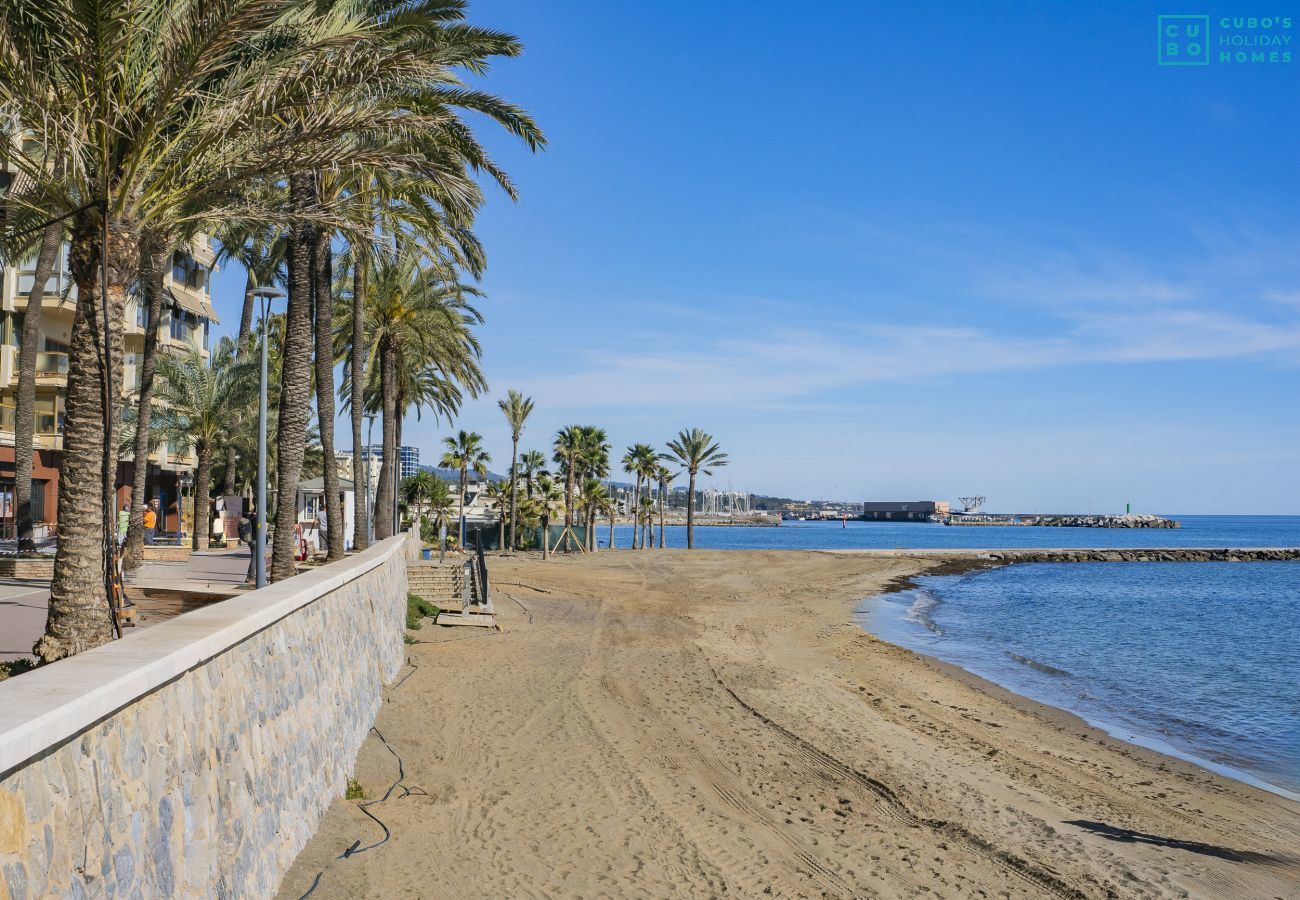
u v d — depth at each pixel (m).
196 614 6.00
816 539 183.62
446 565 33.09
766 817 10.59
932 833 10.64
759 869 8.88
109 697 3.76
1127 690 23.45
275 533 17.22
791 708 17.27
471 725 13.27
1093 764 15.13
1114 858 10.38
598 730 13.88
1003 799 12.39
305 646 7.93
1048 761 15.03
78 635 8.21
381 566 15.30
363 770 10.05
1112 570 84.81
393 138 11.51
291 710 7.20
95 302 8.52
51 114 8.23
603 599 36.84
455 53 15.74
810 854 9.49
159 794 4.37
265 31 9.70
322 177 19.11
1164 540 174.62
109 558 8.60
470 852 8.30
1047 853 10.32
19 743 3.04
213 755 5.21
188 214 10.31
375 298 30.75
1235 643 33.22
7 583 17.94
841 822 10.70
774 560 74.00
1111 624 39.09
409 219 20.00
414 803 9.42
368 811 8.80
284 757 6.88
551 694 16.12
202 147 9.18
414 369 39.06
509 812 9.68
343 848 7.54
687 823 10.02
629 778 11.50
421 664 17.70
